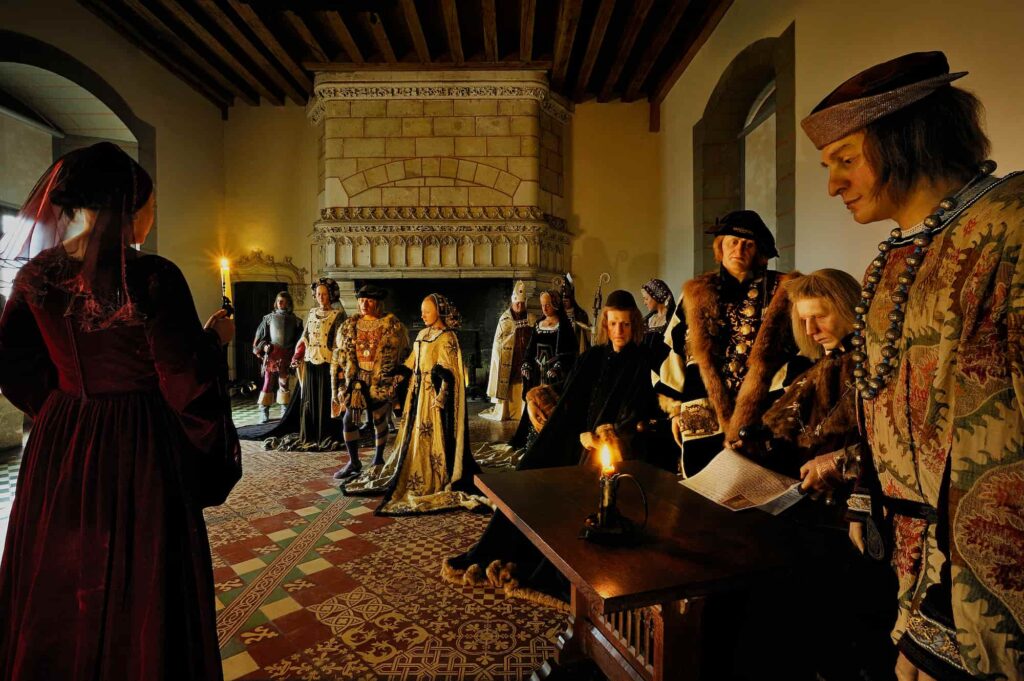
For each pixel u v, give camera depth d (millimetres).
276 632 2055
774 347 1577
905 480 749
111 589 1087
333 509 3424
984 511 590
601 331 2354
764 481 1359
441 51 7723
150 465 1144
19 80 5938
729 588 1030
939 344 673
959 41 2842
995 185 666
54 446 1140
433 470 3541
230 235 8906
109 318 1080
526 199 7945
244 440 5414
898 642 745
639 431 2004
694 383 1816
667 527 1271
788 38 4629
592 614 1726
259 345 6340
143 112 7207
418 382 3617
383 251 7906
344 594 2338
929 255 706
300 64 7742
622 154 8711
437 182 7938
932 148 706
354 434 4102
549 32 7398
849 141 767
